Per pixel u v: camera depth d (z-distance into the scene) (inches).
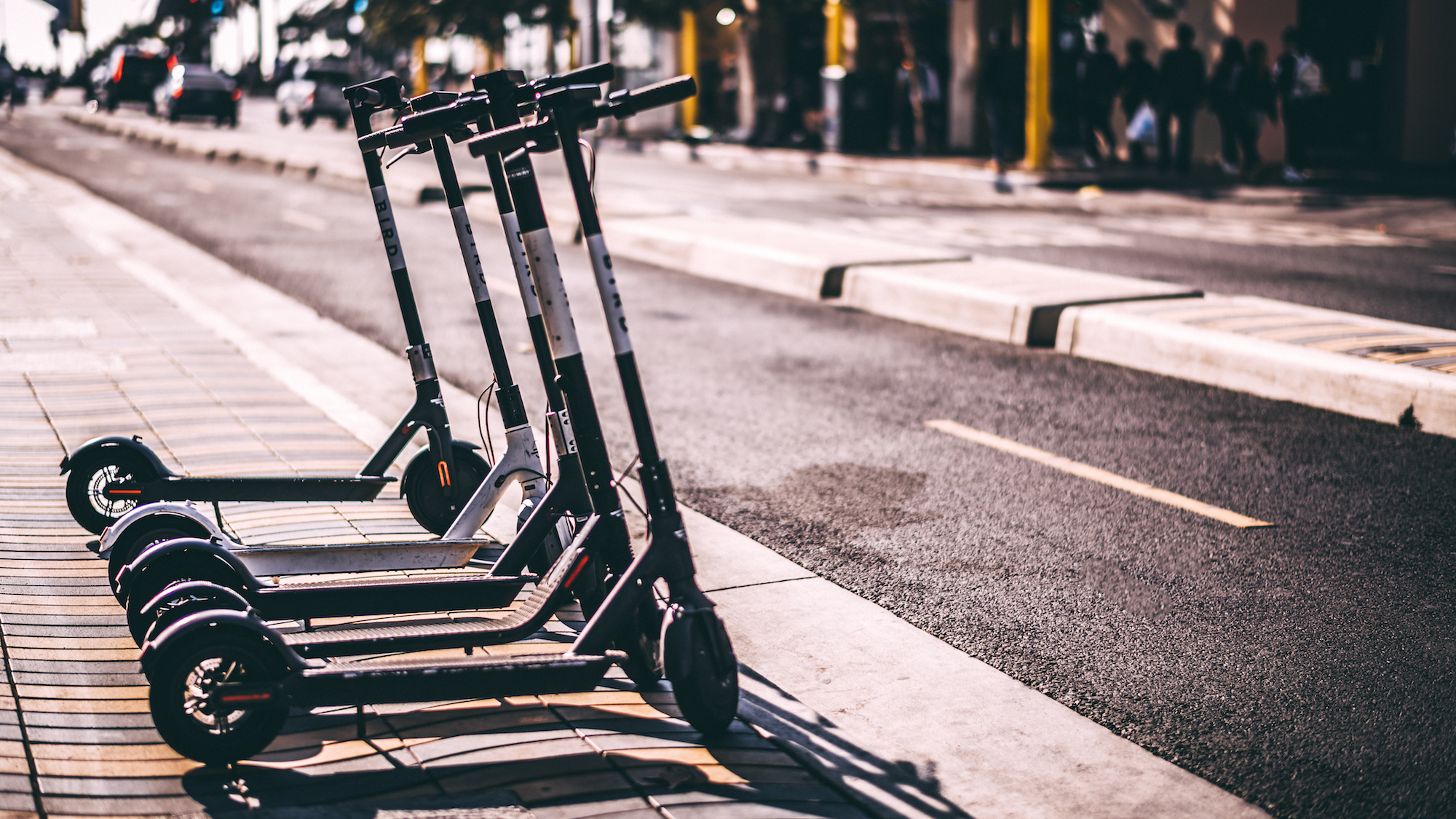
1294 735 151.3
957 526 226.4
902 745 147.3
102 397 287.0
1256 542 217.5
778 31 1398.9
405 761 135.9
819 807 130.6
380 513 217.5
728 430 292.4
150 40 3582.7
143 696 148.9
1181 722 154.4
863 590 196.2
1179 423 296.8
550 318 148.8
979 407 313.6
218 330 371.2
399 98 187.0
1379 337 343.0
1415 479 252.4
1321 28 1049.5
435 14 1487.5
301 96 1718.8
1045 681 165.5
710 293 489.4
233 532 204.1
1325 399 309.6
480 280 183.8
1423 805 135.9
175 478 194.2
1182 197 805.2
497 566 167.0
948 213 727.1
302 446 254.5
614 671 164.2
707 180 954.7
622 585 143.8
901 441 282.7
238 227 652.1
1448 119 1011.3
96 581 183.2
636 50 1644.9
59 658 157.8
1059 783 139.6
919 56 1163.3
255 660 132.0
